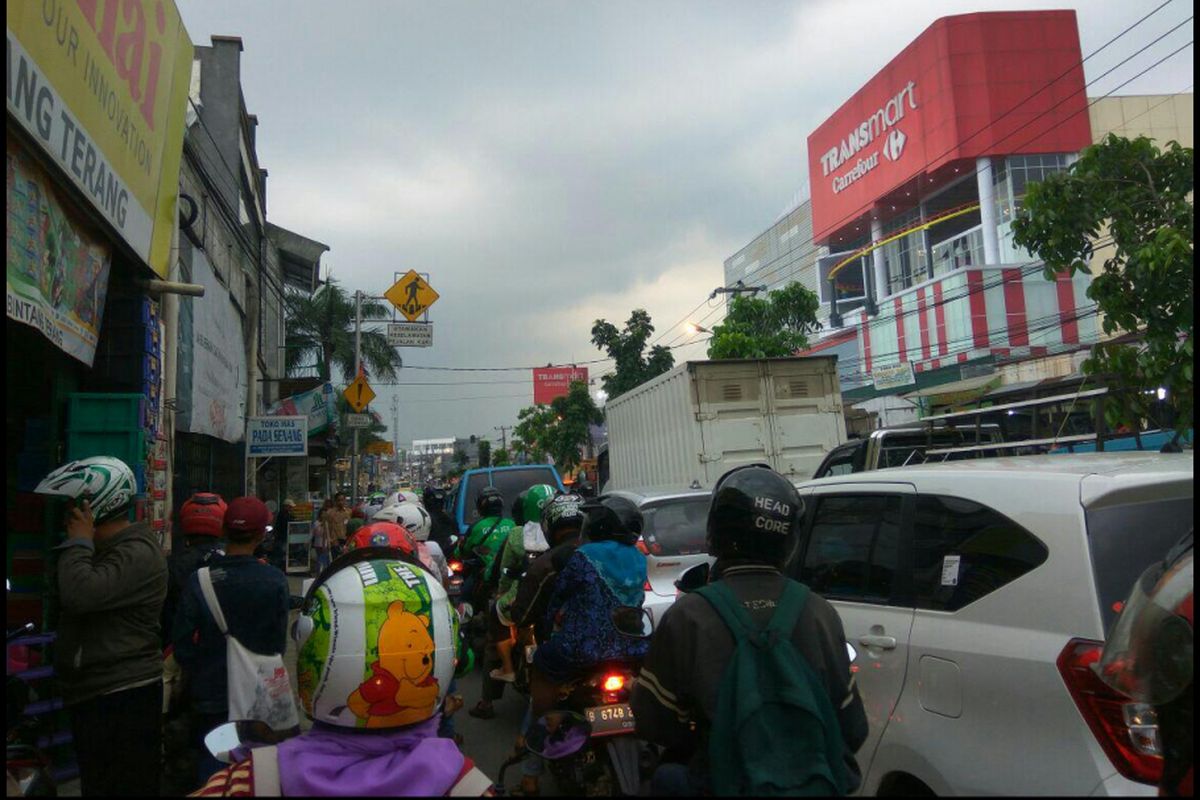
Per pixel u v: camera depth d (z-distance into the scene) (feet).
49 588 20.52
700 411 40.73
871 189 199.62
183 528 16.20
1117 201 28.50
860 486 13.38
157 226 26.55
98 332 22.74
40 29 17.39
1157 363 26.40
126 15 22.68
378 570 7.59
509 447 290.76
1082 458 12.20
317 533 61.41
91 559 12.29
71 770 17.10
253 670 12.23
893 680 11.05
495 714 23.13
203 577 12.44
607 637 13.03
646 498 23.58
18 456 21.72
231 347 47.55
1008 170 168.04
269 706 12.25
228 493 50.11
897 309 160.66
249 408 55.31
